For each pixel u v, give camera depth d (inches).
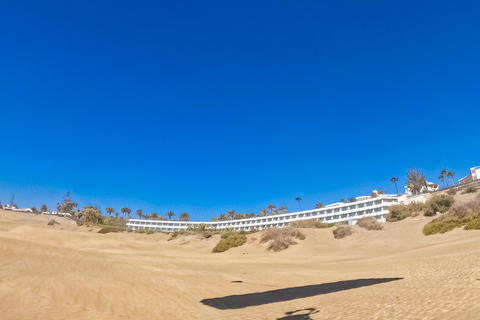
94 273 524.4
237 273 792.3
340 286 524.7
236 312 354.6
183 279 614.9
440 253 830.5
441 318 222.7
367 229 1903.3
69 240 1589.6
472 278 362.6
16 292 339.9
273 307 380.2
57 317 267.0
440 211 2203.5
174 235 2642.7
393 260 892.6
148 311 337.4
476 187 2758.4
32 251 591.2
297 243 1819.6
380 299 345.7
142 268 698.2
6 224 1647.4
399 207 2765.7
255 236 2087.8
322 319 284.4
